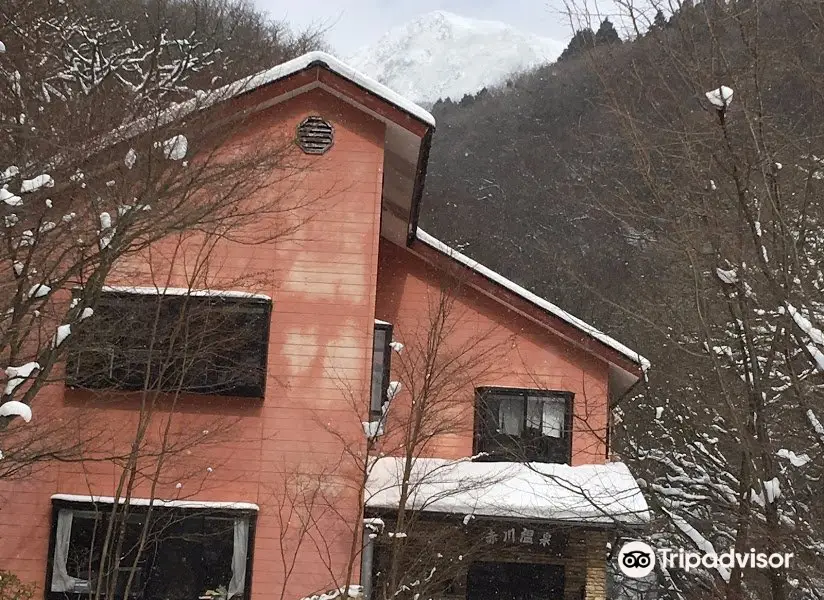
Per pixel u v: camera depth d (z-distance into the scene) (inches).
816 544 409.1
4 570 507.8
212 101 451.8
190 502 528.7
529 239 1291.8
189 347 518.3
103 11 601.6
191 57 543.5
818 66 369.1
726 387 404.2
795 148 374.3
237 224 456.1
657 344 663.8
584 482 597.6
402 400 637.3
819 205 404.5
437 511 561.0
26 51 431.8
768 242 394.9
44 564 523.5
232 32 578.2
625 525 538.6
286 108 583.8
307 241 571.2
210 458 540.7
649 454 793.6
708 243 409.4
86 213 392.8
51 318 446.0
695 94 378.9
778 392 491.8
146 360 502.9
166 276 544.7
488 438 641.6
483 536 598.2
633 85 396.2
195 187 391.5
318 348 561.0
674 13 386.6
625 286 716.7
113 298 517.3
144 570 521.0
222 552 528.1
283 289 565.3
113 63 574.2
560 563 634.8
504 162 1636.3
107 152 385.1
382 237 679.7
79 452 453.4
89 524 528.4
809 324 356.2
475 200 1529.3
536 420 650.2
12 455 424.2
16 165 386.0
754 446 390.0
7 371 397.1
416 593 570.3
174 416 543.2
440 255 662.5
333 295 567.5
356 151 583.2
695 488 715.4
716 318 503.5
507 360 659.4
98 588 445.1
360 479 542.9
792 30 369.4
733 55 373.1
